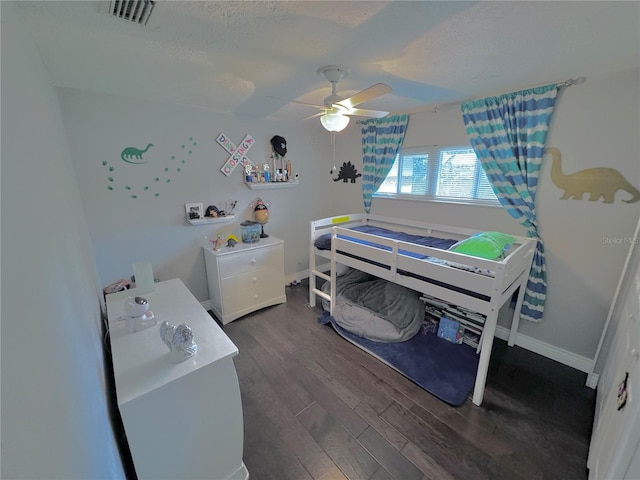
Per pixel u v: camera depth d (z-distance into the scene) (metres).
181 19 1.13
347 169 3.75
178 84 2.00
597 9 1.09
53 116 1.55
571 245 2.11
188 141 2.70
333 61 1.58
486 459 1.52
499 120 2.26
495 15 1.13
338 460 1.53
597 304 2.06
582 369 2.18
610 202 1.91
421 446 1.60
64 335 0.73
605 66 1.72
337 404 1.88
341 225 3.37
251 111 2.85
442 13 1.11
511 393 1.96
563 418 1.76
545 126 2.06
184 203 2.77
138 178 2.49
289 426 1.73
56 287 0.76
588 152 1.95
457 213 2.72
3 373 0.39
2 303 0.42
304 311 3.11
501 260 1.86
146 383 1.11
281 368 2.23
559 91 2.00
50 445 0.50
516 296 2.41
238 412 1.34
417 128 2.91
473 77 1.89
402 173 3.17
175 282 2.10
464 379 2.07
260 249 2.96
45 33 1.20
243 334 2.68
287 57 1.52
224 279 2.77
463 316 2.49
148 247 2.64
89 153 2.23
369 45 1.39
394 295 2.82
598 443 1.35
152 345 1.36
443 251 1.93
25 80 0.92
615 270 1.96
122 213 2.46
